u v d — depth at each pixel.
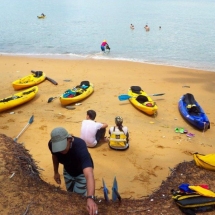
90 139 9.26
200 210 5.69
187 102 12.84
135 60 21.55
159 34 30.11
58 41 27.73
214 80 16.88
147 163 8.78
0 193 5.33
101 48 23.56
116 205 5.76
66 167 5.28
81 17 41.25
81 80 16.19
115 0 65.12
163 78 16.97
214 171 7.04
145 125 11.27
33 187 5.65
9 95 14.08
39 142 9.81
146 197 6.52
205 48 25.00
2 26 35.09
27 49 25.16
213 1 62.84
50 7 53.38
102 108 12.59
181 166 7.21
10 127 10.84
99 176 8.05
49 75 17.11
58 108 12.55
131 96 13.02
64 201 5.45
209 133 10.89
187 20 38.38
